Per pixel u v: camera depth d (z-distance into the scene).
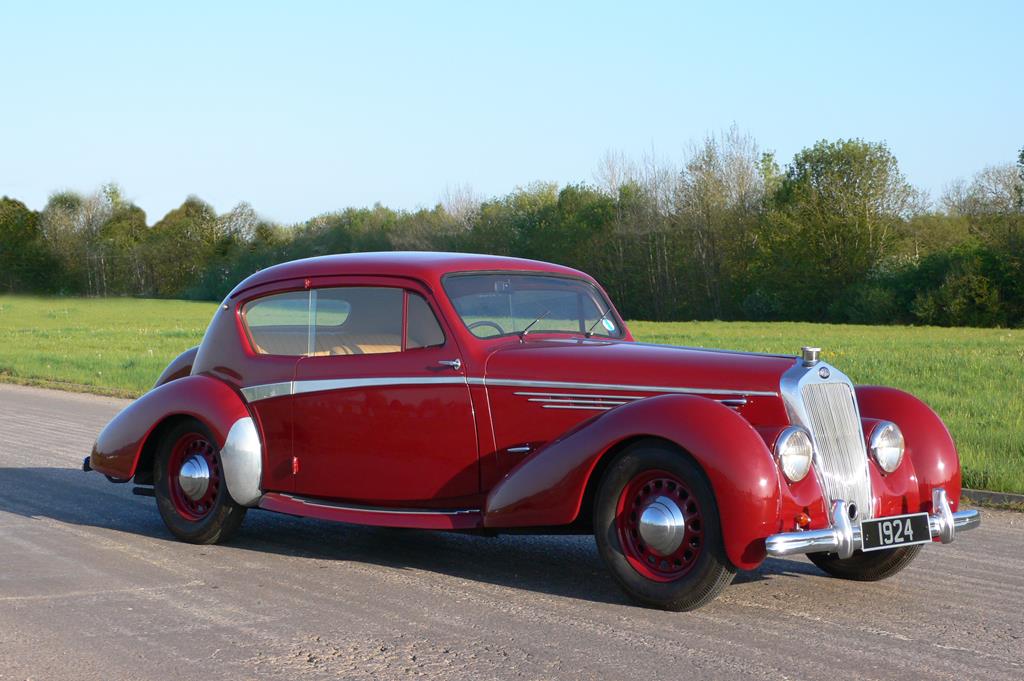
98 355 24.95
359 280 5.80
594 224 77.12
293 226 98.56
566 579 5.37
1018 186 59.06
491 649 4.12
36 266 94.25
